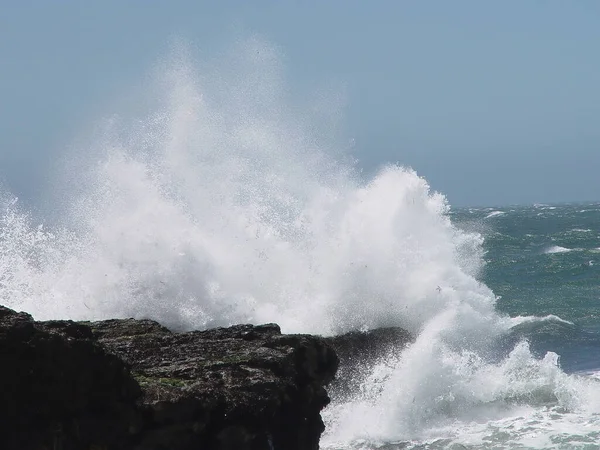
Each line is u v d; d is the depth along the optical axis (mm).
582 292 104375
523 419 44938
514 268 131750
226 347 35312
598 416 45031
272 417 31609
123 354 34000
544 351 66750
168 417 28875
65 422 26938
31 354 26219
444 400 46219
